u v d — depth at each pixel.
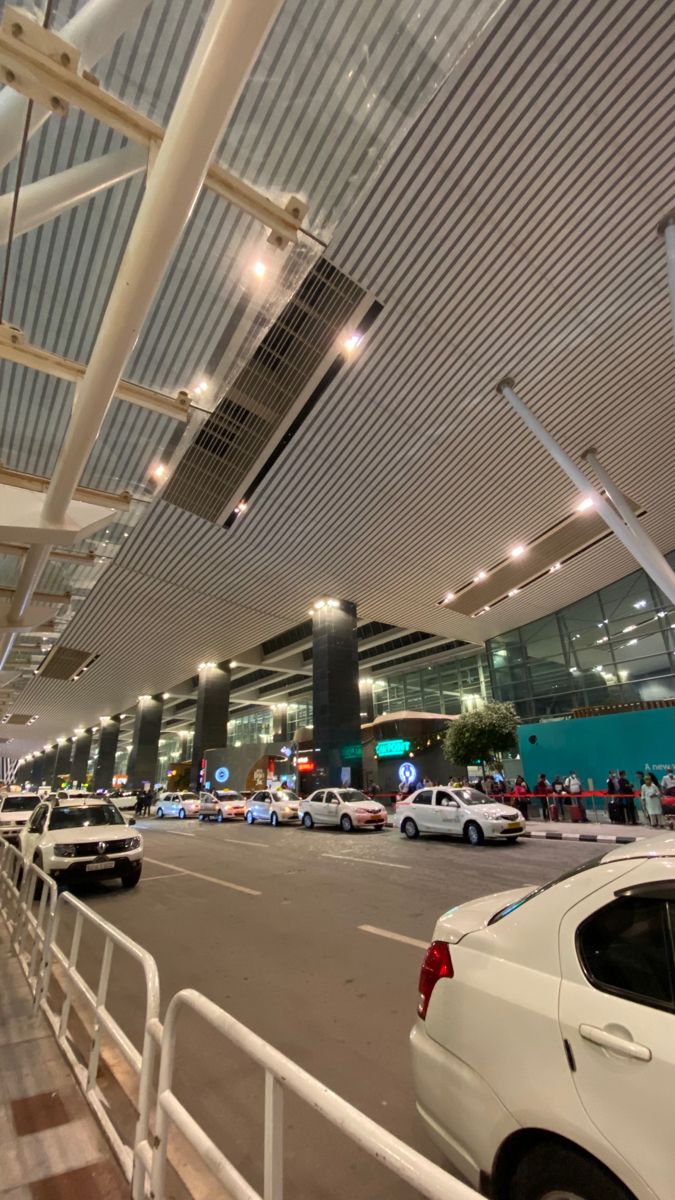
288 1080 1.36
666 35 7.66
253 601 24.20
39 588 10.49
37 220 3.46
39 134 7.17
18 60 2.67
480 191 9.40
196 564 20.47
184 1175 2.47
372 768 29.30
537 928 2.09
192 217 6.46
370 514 17.92
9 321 9.01
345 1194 2.34
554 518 18.58
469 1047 2.00
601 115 8.46
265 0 1.96
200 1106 3.02
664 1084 1.44
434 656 35.22
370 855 12.16
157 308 7.43
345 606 24.56
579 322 11.71
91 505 5.61
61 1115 2.76
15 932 5.64
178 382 8.00
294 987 4.59
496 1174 1.78
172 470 9.12
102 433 8.48
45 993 4.01
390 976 4.75
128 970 5.21
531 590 23.41
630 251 10.38
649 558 12.13
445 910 6.88
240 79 2.20
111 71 5.69
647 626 21.33
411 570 21.77
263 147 5.66
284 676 42.25
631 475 16.66
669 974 1.69
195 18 5.64
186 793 32.91
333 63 5.77
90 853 8.54
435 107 8.28
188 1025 4.01
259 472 15.84
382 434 14.58
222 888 8.95
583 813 17.41
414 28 5.90
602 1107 1.53
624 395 13.70
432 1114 2.09
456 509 17.91
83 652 30.42
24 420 9.23
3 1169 2.35
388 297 11.13
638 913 1.88
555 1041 1.74
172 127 2.43
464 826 13.79
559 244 10.23
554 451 12.62
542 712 25.27
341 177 5.68
